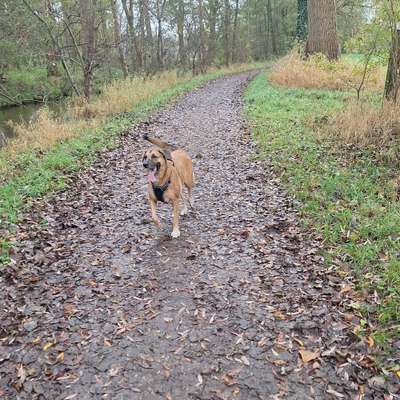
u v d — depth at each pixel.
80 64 8.88
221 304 2.40
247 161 4.80
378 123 4.66
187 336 2.17
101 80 11.90
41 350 2.11
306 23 13.97
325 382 1.87
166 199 3.08
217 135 6.15
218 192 4.02
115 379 1.92
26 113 10.47
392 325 2.13
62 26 9.49
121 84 9.97
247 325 2.23
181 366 1.98
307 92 8.28
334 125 5.24
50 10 8.57
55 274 2.77
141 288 2.59
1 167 4.94
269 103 7.73
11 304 2.46
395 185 3.59
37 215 3.60
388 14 5.03
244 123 6.56
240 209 3.60
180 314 2.34
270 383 1.87
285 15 26.66
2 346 2.15
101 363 2.02
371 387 1.83
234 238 3.12
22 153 5.53
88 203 3.95
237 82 13.34
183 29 16.59
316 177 3.95
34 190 4.03
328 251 2.81
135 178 4.62
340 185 3.67
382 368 1.91
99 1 9.14
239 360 2.00
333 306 2.32
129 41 13.26
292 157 4.57
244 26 25.72
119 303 2.46
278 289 2.50
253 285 2.55
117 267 2.83
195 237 3.18
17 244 3.05
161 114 8.02
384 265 2.55
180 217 3.54
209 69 18.06
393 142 4.35
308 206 3.41
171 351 2.08
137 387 1.87
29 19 8.50
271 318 2.27
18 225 3.37
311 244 2.94
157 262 2.87
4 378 1.95
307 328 2.18
